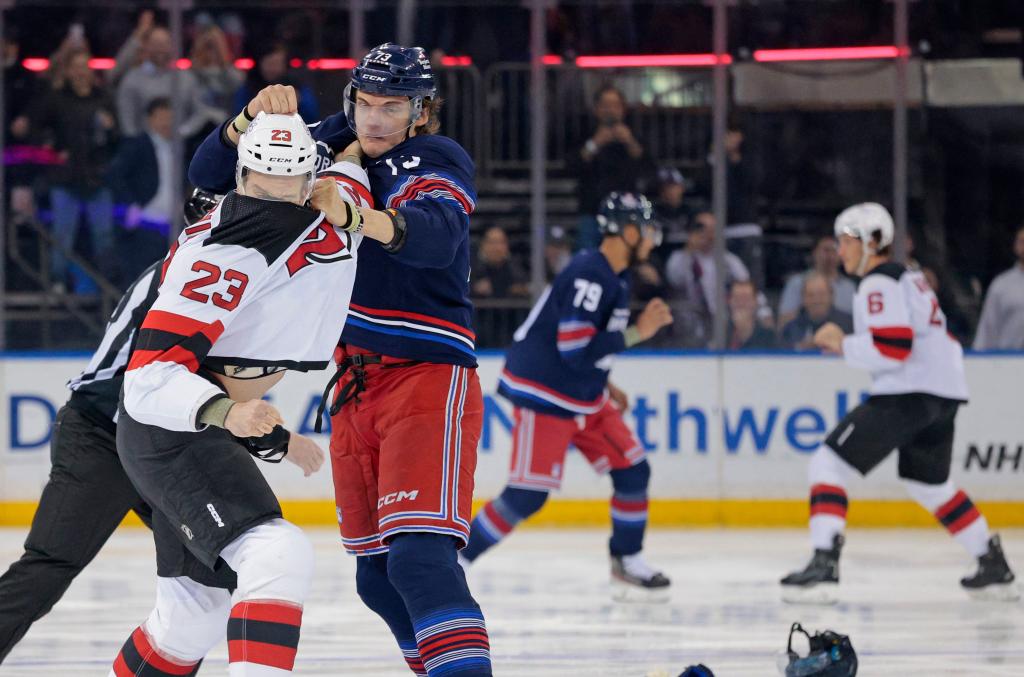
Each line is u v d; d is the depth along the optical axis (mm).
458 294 7422
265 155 6242
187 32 19969
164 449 6480
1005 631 11695
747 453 19750
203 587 6879
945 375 13617
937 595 13836
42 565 7660
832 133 20234
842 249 13945
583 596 13742
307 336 6613
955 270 20219
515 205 20203
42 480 19516
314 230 6445
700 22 20172
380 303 7266
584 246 20234
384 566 7660
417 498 7000
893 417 13523
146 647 6934
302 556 6336
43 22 19922
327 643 10977
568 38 20141
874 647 10914
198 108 20094
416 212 6707
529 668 10047
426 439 7102
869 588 14312
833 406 19750
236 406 6082
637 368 19812
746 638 11375
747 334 20125
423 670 7848
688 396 19797
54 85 19969
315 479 19469
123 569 15430
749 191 20234
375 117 7211
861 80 20219
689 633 11617
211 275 6238
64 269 20062
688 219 20219
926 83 20219
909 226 20281
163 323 6223
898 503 19594
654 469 19797
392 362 7305
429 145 7254
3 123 20031
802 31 20219
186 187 20141
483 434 19641
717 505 19750
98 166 20047
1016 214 20141
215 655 10367
